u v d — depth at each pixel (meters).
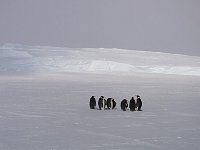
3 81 93.75
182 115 41.94
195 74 139.62
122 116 40.88
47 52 182.62
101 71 143.25
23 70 141.88
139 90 75.44
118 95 65.06
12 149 25.95
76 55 175.50
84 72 137.88
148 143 27.81
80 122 36.81
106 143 27.77
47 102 53.91
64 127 34.06
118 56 182.25
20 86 80.56
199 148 26.45
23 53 173.50
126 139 29.11
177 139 29.22
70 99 58.00
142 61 169.25
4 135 30.55
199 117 40.44
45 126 34.53
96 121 37.38
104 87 81.00
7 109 46.22
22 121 37.34
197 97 63.06
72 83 91.12
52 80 99.81
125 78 112.75
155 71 146.38
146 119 38.84
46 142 28.06
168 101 56.81
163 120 38.28
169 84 92.75
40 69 143.50
